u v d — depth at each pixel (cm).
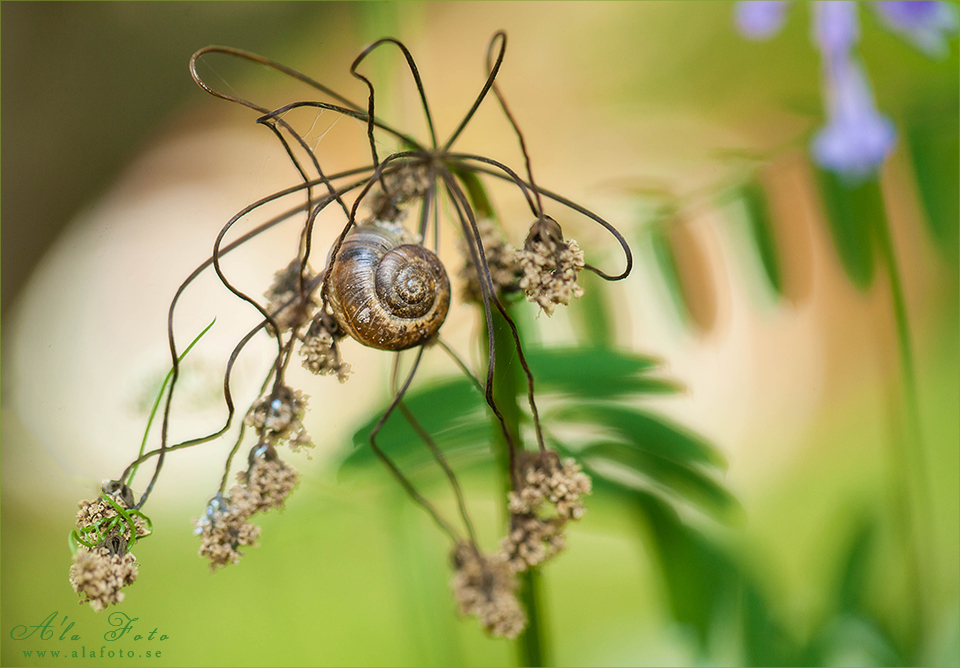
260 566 47
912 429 39
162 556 49
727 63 63
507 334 34
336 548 47
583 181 51
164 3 71
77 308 42
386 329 33
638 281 38
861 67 38
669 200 38
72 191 69
